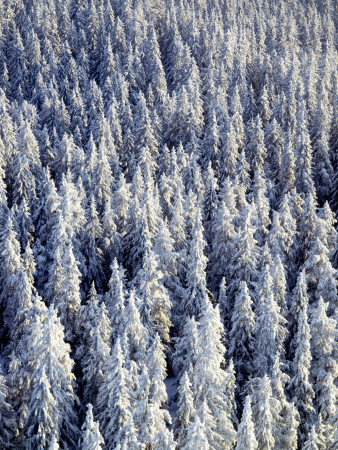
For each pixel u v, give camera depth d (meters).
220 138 69.38
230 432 29.02
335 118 74.75
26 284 38.38
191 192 51.81
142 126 67.62
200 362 30.42
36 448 27.64
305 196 62.81
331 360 36.16
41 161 63.91
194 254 41.03
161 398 27.95
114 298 37.44
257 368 35.81
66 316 35.75
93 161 54.88
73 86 91.31
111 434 27.58
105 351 31.41
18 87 89.31
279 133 70.56
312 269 45.88
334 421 31.91
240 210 56.12
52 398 27.84
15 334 37.22
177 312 42.94
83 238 46.44
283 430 31.06
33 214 51.94
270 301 36.12
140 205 49.31
